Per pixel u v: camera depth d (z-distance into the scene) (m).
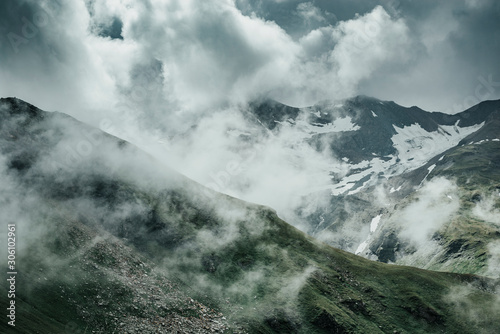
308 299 115.81
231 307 103.44
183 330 81.12
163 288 95.56
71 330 62.84
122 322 73.06
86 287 77.31
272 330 101.06
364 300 128.12
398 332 118.69
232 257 125.56
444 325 126.94
